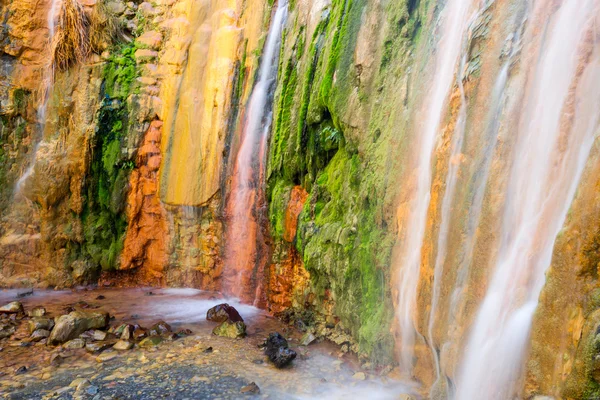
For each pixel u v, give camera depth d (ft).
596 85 7.66
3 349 16.87
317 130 20.30
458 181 10.97
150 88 29.12
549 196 8.30
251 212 24.38
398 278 13.55
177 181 27.63
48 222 27.94
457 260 10.59
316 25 21.33
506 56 10.15
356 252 15.90
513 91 9.70
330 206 18.78
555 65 8.71
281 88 23.02
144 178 28.86
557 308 7.23
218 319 20.93
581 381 6.36
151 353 16.63
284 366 15.31
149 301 24.80
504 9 10.50
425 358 12.28
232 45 27.40
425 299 11.96
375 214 15.31
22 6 28.73
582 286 6.81
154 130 29.01
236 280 25.55
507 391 8.19
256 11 27.22
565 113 8.21
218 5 29.04
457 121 11.43
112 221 28.94
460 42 12.18
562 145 8.18
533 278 8.29
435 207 11.76
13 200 28.35
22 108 28.73
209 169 26.71
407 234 13.34
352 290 16.17
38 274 27.91
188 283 28.19
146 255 29.01
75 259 28.43
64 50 28.50
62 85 28.68
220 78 27.09
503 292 8.90
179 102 28.45
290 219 21.07
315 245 18.31
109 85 28.89
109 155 28.53
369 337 14.74
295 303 20.80
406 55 15.37
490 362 8.77
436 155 12.01
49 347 17.19
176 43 28.99
